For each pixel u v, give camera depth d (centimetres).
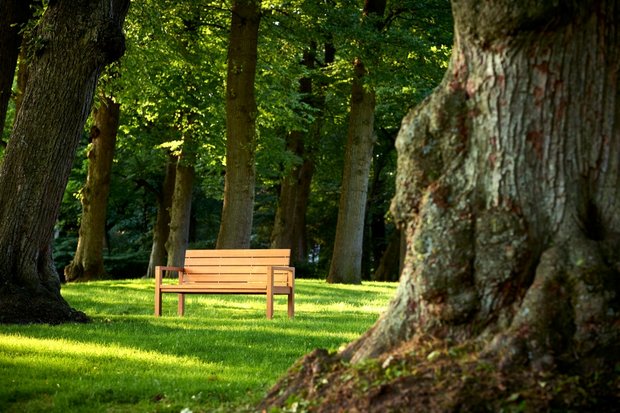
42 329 1166
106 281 2561
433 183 586
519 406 485
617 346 515
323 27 2450
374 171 4209
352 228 2678
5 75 1548
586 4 557
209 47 2738
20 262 1292
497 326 545
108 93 2200
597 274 529
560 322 524
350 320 1437
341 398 534
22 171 1295
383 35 2428
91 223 2775
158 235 3638
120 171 4016
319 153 3700
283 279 1512
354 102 2686
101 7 1301
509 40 561
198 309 1667
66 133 1305
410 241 598
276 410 562
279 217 3550
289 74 2884
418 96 2595
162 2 2239
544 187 560
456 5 588
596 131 566
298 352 996
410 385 517
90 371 838
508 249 549
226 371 851
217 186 3884
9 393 726
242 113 2230
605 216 563
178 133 3158
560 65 561
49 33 1290
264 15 2434
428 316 571
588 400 494
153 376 812
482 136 572
